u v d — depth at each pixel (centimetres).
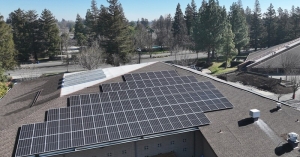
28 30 9375
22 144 1775
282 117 2281
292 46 6962
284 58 6247
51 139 1845
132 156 2112
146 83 2825
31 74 6819
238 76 5866
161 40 11738
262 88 5031
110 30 7212
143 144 2122
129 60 7325
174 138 2205
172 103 2416
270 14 10431
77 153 1962
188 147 2262
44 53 9625
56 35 9662
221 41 7450
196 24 8200
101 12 7944
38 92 2888
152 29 17738
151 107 2320
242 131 2073
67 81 3064
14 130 1947
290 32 10262
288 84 4912
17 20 9231
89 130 1966
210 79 3103
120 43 7212
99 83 2808
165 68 3416
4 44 6244
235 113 2350
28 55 9362
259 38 10550
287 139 1938
